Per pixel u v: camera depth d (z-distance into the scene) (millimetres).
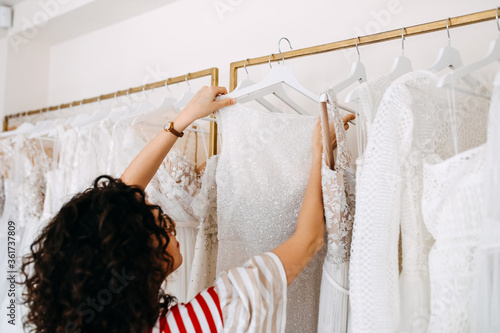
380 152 822
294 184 1139
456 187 780
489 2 1425
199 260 1233
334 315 997
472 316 721
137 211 737
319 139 1053
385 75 1001
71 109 2648
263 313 773
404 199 848
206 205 1248
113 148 1474
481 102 987
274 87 1345
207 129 1852
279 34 1886
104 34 2541
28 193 1787
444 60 1058
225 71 2041
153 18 2334
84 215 708
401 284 858
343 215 985
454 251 773
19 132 1962
